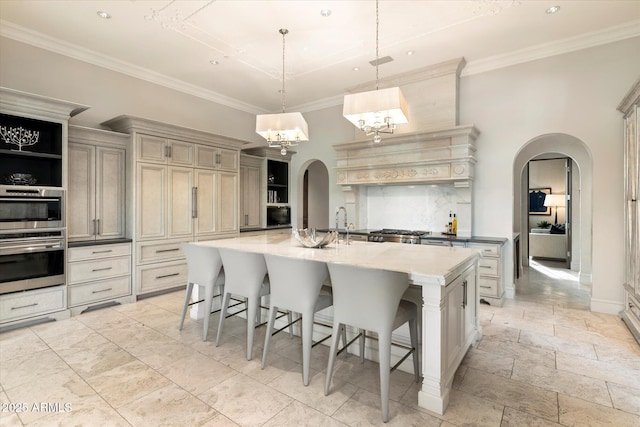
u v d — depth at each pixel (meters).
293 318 3.07
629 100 3.21
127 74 4.51
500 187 4.36
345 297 2.04
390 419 1.86
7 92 3.04
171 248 4.48
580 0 3.10
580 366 2.47
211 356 2.63
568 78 3.91
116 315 3.61
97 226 3.99
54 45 3.82
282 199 6.65
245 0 3.08
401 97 2.67
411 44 3.93
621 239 3.62
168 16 3.35
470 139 4.30
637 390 2.14
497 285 3.97
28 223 3.25
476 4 3.16
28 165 3.55
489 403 2.00
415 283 1.96
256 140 6.38
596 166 3.76
